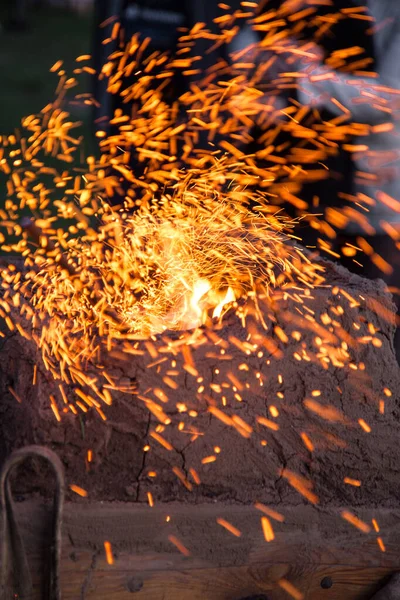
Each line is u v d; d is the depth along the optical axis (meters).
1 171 7.75
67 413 2.21
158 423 2.24
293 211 3.75
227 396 2.27
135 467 2.24
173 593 2.24
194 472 2.26
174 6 4.18
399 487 2.39
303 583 2.31
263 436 2.30
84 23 19.17
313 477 2.33
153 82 4.22
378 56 3.52
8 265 2.65
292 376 2.31
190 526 2.23
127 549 2.21
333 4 3.54
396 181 3.63
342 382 2.33
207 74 4.11
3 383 2.25
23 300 2.39
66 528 2.17
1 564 2.08
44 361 2.24
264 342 2.29
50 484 2.21
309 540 2.30
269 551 2.28
